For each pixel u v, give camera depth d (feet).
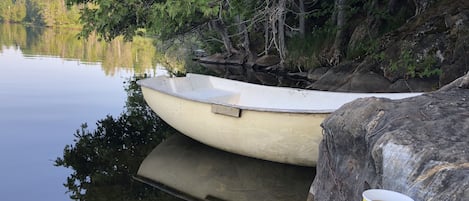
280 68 34.53
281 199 9.73
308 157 10.66
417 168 5.01
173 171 11.45
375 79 22.33
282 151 10.77
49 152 12.87
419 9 25.00
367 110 6.58
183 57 47.39
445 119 5.75
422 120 5.85
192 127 12.19
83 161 12.17
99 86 24.39
